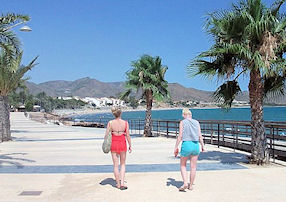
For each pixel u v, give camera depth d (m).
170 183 6.68
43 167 8.74
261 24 7.91
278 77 8.88
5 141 16.50
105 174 7.74
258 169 8.09
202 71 8.80
